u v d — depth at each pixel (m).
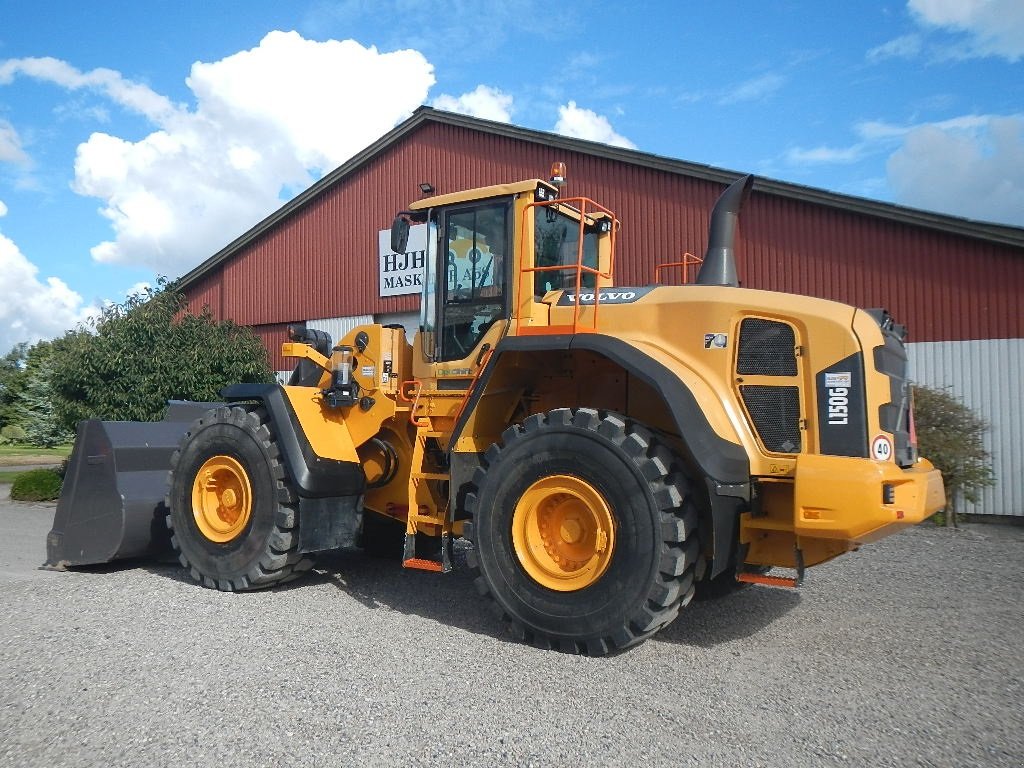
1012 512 10.81
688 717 3.54
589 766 3.04
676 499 4.17
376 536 7.06
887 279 11.60
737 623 5.18
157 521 6.63
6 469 20.28
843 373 4.23
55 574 6.57
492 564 4.70
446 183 16.36
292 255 18.88
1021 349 10.77
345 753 3.12
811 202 12.02
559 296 5.21
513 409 5.43
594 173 14.21
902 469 4.45
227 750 3.13
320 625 4.93
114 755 3.09
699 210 13.17
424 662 4.23
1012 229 10.69
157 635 4.65
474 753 3.14
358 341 6.16
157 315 12.78
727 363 4.46
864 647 4.66
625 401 5.16
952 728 3.47
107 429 6.65
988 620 5.30
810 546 4.30
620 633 4.24
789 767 3.07
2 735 3.28
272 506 5.72
